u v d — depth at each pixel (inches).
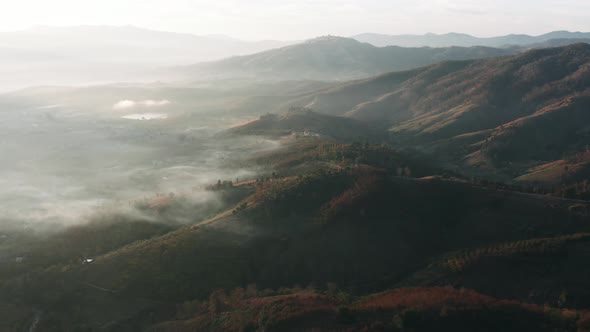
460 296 4704.7
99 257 7155.5
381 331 4065.0
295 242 6929.1
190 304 5502.0
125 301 5792.3
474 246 6747.1
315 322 4360.2
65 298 5915.4
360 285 6171.3
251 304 5103.3
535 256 5841.5
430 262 6427.2
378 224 7130.9
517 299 5339.6
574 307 5073.8
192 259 6520.7
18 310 5782.5
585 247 5885.8
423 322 4183.1
